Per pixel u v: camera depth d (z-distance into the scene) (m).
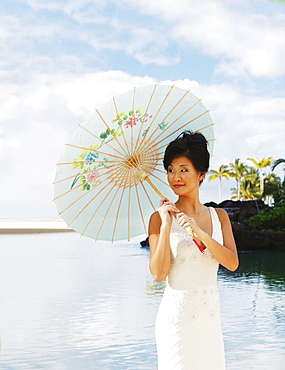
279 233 26.17
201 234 2.34
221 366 2.38
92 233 2.58
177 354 2.32
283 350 6.55
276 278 14.09
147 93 2.45
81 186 2.46
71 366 6.15
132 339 7.33
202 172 2.50
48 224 89.31
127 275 15.00
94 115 2.37
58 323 8.48
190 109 2.57
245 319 8.54
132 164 2.51
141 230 2.67
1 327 8.22
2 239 43.09
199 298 2.35
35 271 16.78
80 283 13.48
